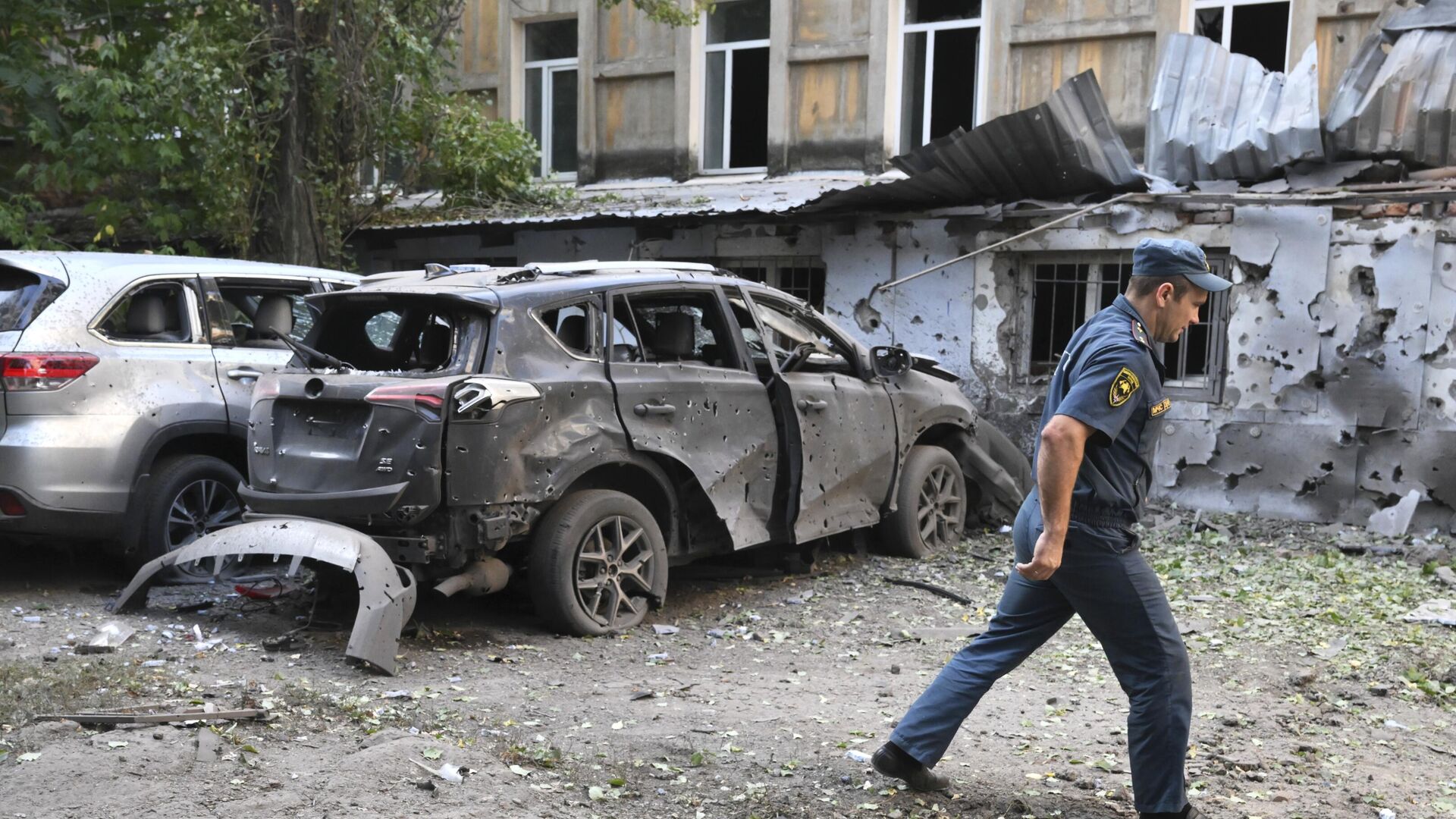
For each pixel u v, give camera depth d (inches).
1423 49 370.6
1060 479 138.7
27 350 254.5
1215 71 404.8
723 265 490.9
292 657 219.0
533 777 164.1
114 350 269.1
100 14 505.4
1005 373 431.8
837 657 237.0
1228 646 246.4
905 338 447.8
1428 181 366.3
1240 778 171.5
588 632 242.1
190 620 246.2
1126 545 145.6
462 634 237.6
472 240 524.7
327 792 154.2
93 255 287.0
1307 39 434.9
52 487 254.8
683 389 258.4
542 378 233.6
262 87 453.7
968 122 500.1
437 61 502.6
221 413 283.7
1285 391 388.2
